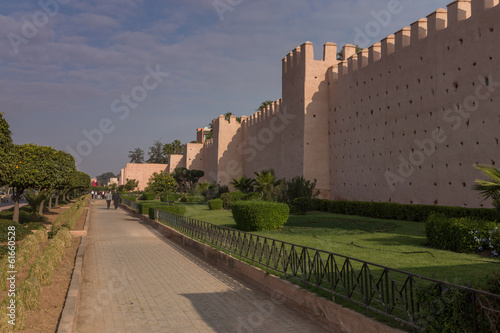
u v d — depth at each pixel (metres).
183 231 14.80
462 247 8.75
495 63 13.98
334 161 25.91
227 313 5.84
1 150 14.12
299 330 5.09
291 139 29.44
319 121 27.02
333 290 5.27
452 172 15.79
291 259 6.65
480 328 3.40
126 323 5.39
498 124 13.77
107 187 100.50
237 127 46.72
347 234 12.32
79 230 17.14
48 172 18.17
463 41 15.44
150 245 13.92
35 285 5.79
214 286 7.64
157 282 8.02
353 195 23.53
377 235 11.91
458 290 3.59
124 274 8.85
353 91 23.72
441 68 16.58
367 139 22.11
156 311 5.96
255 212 13.54
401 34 19.27
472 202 14.70
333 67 26.20
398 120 19.41
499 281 3.99
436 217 9.86
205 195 42.50
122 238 15.98
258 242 8.02
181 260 10.80
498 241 8.27
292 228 14.13
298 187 22.94
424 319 3.85
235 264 8.78
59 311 5.48
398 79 19.47
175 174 54.19
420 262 7.77
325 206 23.16
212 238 10.93
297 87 28.44
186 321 5.46
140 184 78.75
